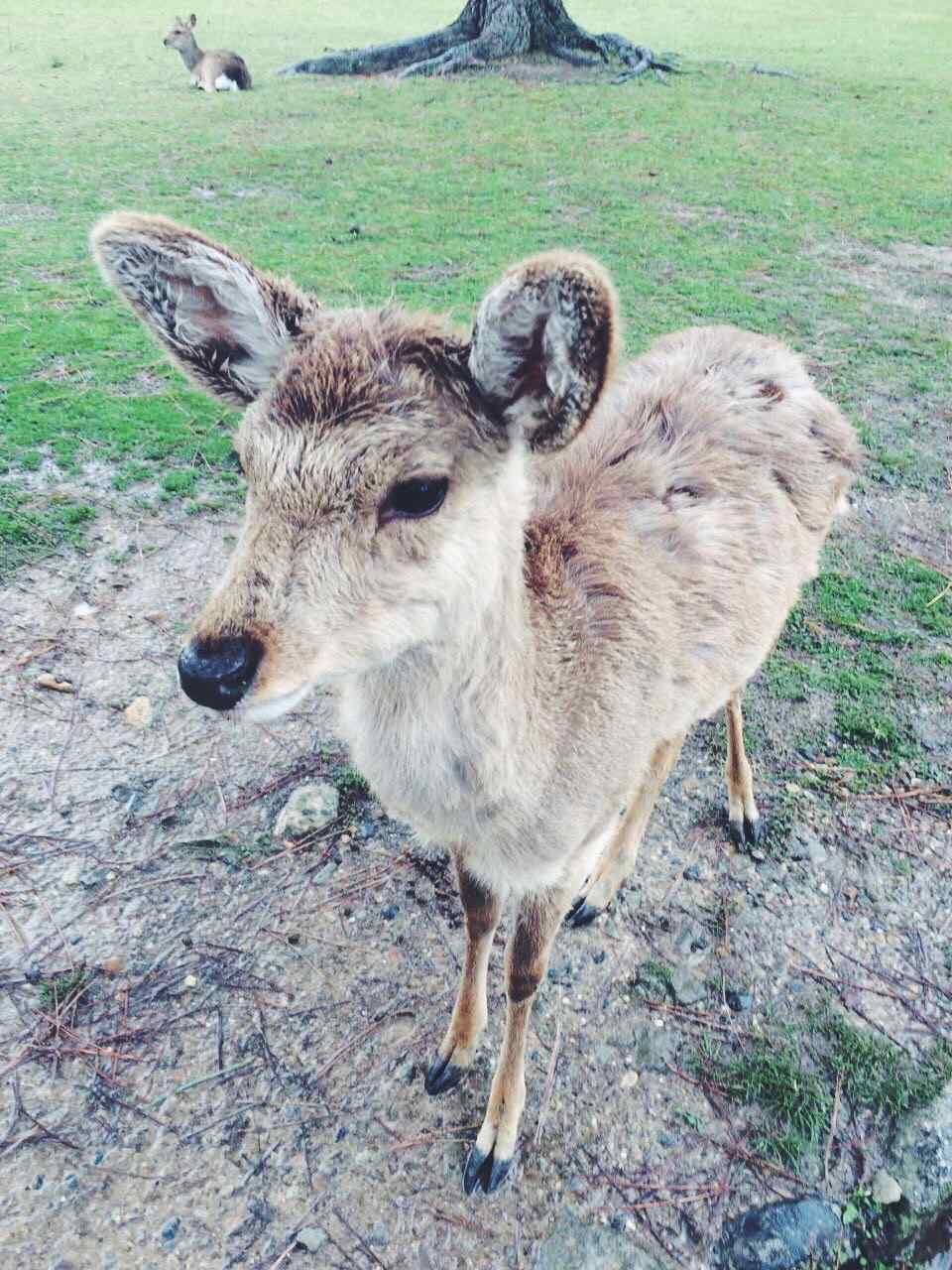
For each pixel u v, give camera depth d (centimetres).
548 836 64
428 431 51
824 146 305
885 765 99
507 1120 70
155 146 280
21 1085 72
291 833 91
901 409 157
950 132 324
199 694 49
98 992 78
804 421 84
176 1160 69
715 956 83
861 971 82
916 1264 65
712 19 572
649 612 69
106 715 102
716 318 182
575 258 46
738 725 91
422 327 53
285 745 100
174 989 79
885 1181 69
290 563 50
